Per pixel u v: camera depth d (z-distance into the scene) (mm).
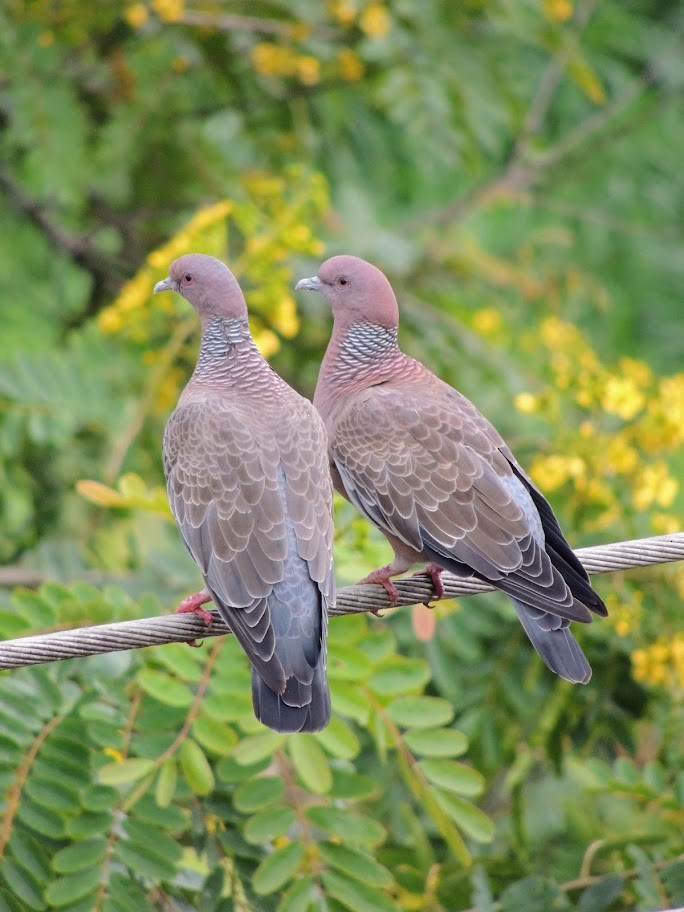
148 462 13992
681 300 24219
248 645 8539
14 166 17812
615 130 20719
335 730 9539
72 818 9406
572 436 12281
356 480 10031
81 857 9289
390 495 9883
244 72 17359
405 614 11547
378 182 21297
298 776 9820
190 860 10250
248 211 13117
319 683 8500
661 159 21672
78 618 9891
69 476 14086
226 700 9539
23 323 17516
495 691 11828
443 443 9953
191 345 13750
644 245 22859
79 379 12930
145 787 9367
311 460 9281
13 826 9484
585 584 9242
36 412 12625
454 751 9781
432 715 9812
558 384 12648
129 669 10242
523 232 22188
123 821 9461
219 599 8766
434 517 9742
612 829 12211
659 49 21062
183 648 9688
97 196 17719
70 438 13133
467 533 9641
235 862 10078
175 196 17422
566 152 20562
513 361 16250
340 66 16703
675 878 10656
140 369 13531
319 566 8828
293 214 12984
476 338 16078
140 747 9469
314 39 16516
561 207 20312
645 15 21797
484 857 11266
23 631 9828
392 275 16188
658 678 11766
